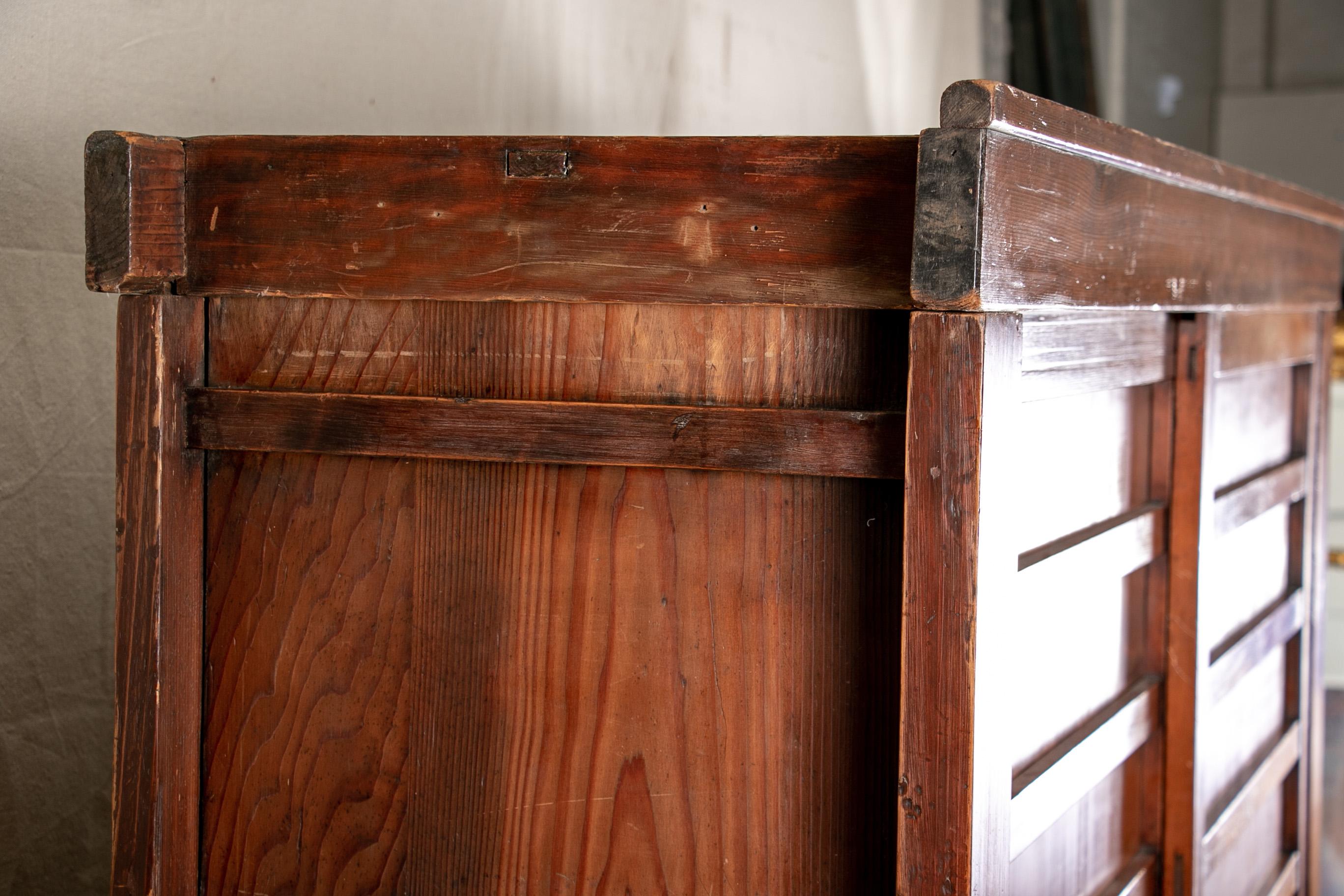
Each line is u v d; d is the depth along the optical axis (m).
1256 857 1.90
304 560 1.10
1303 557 2.09
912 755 0.94
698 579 1.03
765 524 1.02
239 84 1.55
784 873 1.03
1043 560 1.13
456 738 1.08
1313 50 6.23
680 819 1.05
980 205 0.87
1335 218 1.97
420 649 1.09
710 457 1.00
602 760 1.06
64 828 1.46
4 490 1.36
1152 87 5.19
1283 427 2.01
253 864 1.13
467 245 1.02
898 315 0.97
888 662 1.00
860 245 0.95
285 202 1.05
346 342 1.08
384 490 1.08
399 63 1.76
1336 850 2.85
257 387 1.10
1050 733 1.22
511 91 1.97
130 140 1.03
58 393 1.41
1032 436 1.14
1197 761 1.49
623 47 2.21
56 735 1.44
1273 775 1.93
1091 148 1.03
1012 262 0.92
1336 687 4.25
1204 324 1.46
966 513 0.91
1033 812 1.13
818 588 1.01
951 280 0.88
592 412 1.02
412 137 1.02
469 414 1.04
